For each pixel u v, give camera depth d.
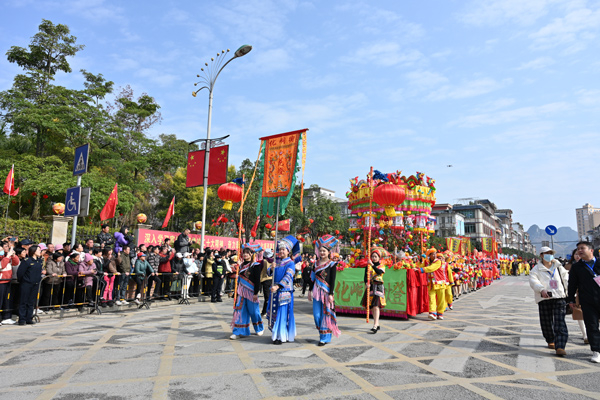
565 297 6.22
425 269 9.88
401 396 4.03
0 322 8.17
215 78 16.81
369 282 8.18
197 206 37.69
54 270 9.48
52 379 4.50
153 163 35.53
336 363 5.30
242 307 6.98
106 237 13.46
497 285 24.22
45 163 25.62
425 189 12.55
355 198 12.85
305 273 15.20
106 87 32.09
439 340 7.04
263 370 4.92
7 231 13.90
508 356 5.86
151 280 11.59
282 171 7.99
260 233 33.31
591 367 5.28
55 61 29.66
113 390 4.13
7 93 25.31
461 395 4.08
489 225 82.94
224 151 16.03
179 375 4.68
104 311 10.43
